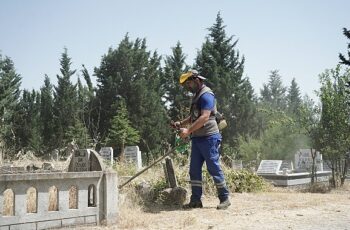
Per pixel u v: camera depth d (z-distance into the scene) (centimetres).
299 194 976
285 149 2747
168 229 521
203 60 3872
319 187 1198
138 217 584
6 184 448
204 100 706
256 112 3703
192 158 734
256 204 761
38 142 4166
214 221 580
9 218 450
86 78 4462
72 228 501
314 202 793
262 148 2789
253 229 522
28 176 463
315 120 1375
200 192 729
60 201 497
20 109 4962
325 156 1319
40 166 1049
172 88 4106
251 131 3678
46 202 483
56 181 493
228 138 3662
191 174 733
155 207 718
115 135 3106
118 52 4069
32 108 5053
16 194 457
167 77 4188
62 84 4578
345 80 1327
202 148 714
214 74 3722
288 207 725
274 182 1453
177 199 748
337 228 531
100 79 4106
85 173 519
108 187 541
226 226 542
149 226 539
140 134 3744
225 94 3719
